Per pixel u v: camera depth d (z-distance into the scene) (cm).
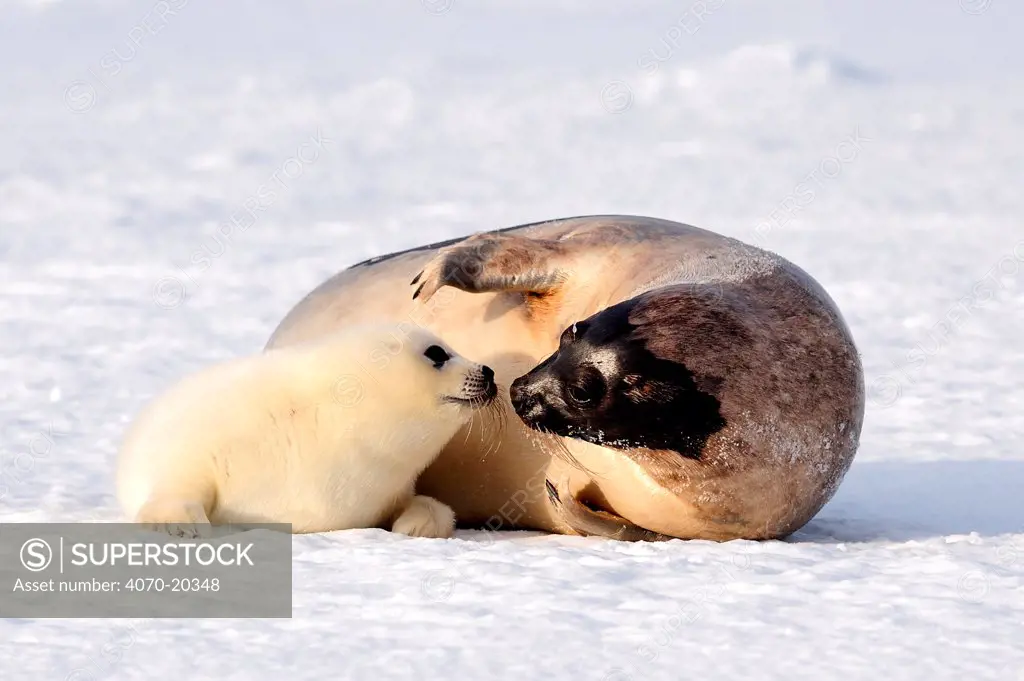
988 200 7056
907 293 4516
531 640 1162
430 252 1991
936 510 1980
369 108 11794
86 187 7512
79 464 2211
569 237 1792
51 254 5441
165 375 3216
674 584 1345
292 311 2041
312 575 1341
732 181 7750
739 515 1572
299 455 1548
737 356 1509
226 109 11631
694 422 1501
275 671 1072
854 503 2033
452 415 1620
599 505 1653
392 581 1322
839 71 13112
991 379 3259
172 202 7019
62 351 3516
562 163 8750
